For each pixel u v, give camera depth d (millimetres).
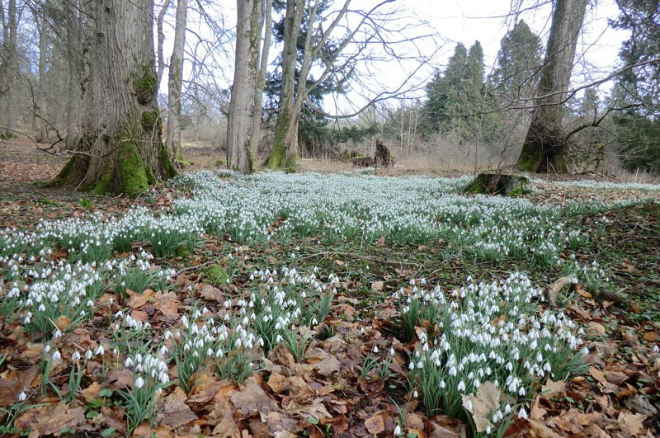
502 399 2385
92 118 9773
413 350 3162
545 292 4426
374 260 5613
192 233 6004
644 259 5523
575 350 3197
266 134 30938
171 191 10055
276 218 7996
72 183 10078
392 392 2734
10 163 17578
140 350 2658
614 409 2580
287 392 2607
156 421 2166
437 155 27094
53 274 3711
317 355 2990
